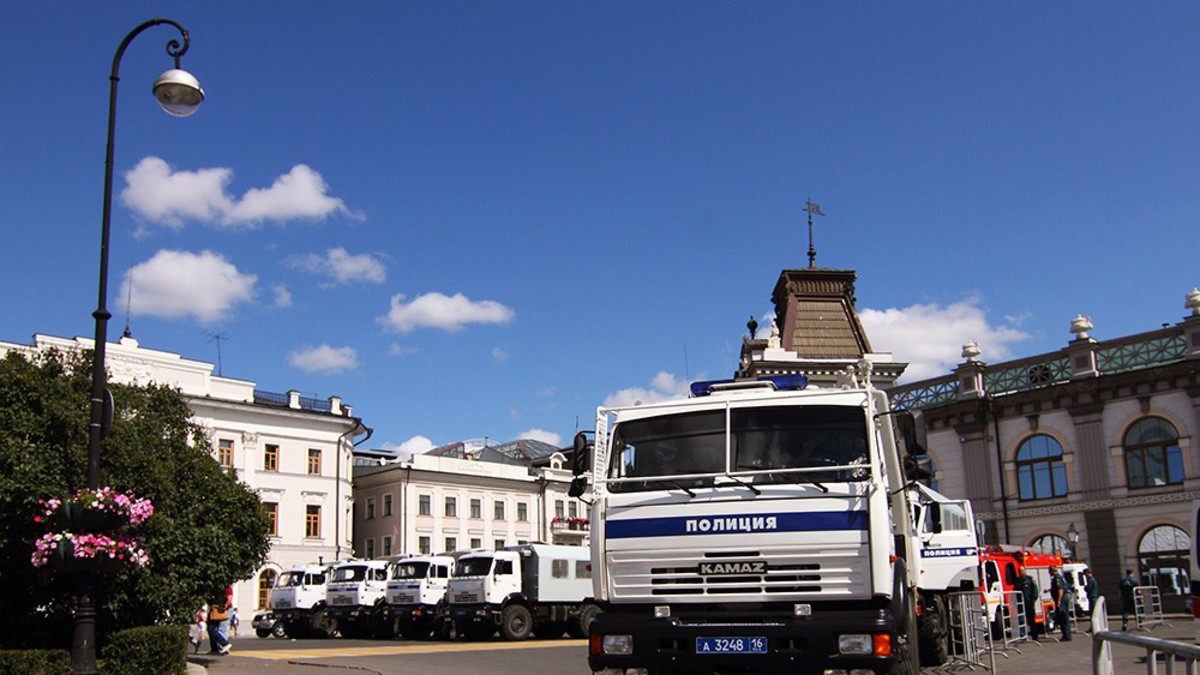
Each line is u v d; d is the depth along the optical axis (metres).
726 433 10.81
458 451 80.00
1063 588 25.27
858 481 10.19
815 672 9.66
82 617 13.36
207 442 22.73
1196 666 7.09
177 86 14.57
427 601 34.66
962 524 20.30
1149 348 36.22
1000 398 39.19
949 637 18.56
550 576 32.06
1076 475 37.16
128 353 52.16
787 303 41.09
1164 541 34.91
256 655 24.11
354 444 63.81
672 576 10.42
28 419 16.72
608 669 10.35
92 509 13.49
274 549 56.38
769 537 10.20
